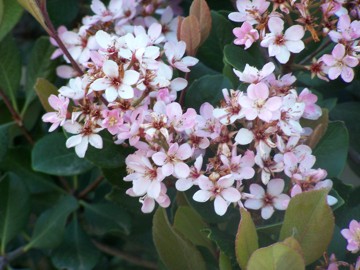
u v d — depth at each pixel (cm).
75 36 53
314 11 51
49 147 54
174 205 52
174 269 49
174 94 48
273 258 43
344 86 55
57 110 48
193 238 49
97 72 46
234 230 49
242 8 49
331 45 53
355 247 46
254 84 45
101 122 47
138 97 47
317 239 45
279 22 48
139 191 46
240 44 50
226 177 45
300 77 55
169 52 49
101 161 50
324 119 49
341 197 50
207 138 47
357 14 51
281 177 48
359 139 56
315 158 48
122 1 53
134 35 52
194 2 50
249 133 46
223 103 47
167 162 45
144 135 46
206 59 55
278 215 48
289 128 46
